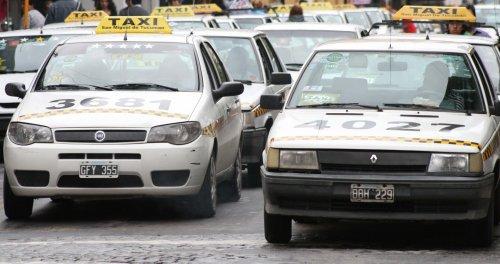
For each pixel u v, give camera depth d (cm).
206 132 3127
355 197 2558
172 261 2478
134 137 3038
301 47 5528
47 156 3031
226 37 4281
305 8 8788
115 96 3197
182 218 3191
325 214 2583
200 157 3081
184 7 6319
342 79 2898
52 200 3584
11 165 3064
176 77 3306
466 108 2822
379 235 2864
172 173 3050
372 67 2916
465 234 2642
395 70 2905
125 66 3341
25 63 4984
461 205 2556
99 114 3070
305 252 2577
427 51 2944
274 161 2619
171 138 3048
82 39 3456
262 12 8450
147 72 3322
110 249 2642
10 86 3400
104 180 3031
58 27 5247
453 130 2653
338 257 2502
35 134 3055
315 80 2911
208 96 3259
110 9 7062
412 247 2673
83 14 5638
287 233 2684
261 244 2709
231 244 2711
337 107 2833
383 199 2552
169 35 3466
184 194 3066
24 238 2850
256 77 4175
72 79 3309
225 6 9156
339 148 2584
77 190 3036
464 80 2877
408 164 2569
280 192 2589
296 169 2602
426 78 2883
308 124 2698
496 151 2734
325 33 5562
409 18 4731
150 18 3584
